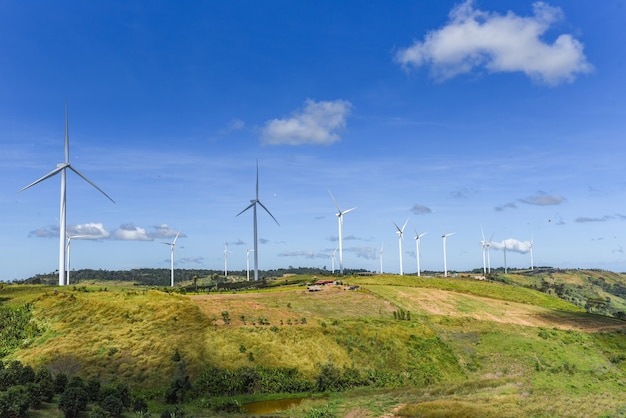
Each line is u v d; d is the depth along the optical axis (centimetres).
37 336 8075
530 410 5272
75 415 5138
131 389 6881
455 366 9531
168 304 9394
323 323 9900
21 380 5578
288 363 8262
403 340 10012
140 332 8288
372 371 8669
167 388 6981
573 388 7925
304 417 5800
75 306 9094
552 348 10612
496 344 10631
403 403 6241
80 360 7350
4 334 8094
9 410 4722
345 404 6450
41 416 5016
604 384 8456
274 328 9206
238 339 8619
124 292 10244
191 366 7581
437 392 7144
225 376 7512
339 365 8631
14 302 9350
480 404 5609
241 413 6325
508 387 7025
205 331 8644
